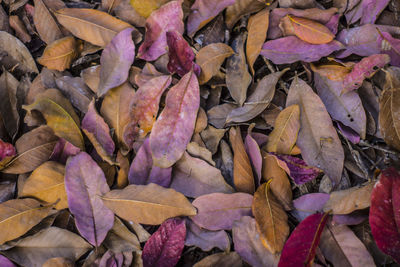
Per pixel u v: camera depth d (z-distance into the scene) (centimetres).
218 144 50
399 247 45
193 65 49
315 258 46
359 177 49
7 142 50
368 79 50
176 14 49
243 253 46
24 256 47
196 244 47
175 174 48
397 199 45
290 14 50
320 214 46
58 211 48
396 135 48
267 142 49
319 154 48
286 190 48
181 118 48
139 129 49
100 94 49
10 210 47
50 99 48
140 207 47
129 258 47
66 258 47
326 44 49
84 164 48
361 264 46
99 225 47
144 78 50
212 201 47
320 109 48
